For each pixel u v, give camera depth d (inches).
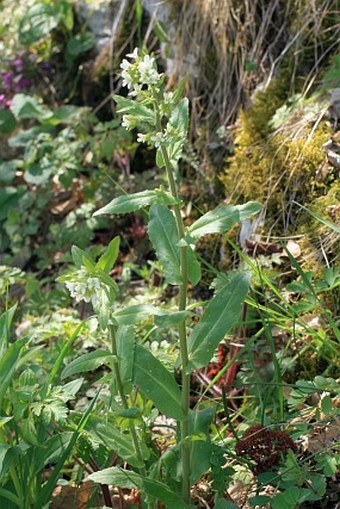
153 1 72.2
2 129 78.4
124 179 69.5
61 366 50.1
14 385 44.0
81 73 78.7
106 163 72.4
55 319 54.6
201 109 66.0
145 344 45.3
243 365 48.9
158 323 37.4
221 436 44.2
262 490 41.4
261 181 56.3
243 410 46.9
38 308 61.1
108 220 68.1
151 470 40.6
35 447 40.8
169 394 38.7
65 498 44.9
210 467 41.2
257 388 46.9
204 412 40.6
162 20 70.3
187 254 38.5
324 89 56.9
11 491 40.9
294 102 58.2
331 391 43.9
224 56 64.5
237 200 57.6
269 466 40.9
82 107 75.6
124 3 74.8
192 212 62.7
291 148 55.4
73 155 70.7
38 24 79.4
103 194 68.9
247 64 62.6
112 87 74.0
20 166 74.3
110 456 43.6
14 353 40.2
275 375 44.3
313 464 41.4
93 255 63.2
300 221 53.3
